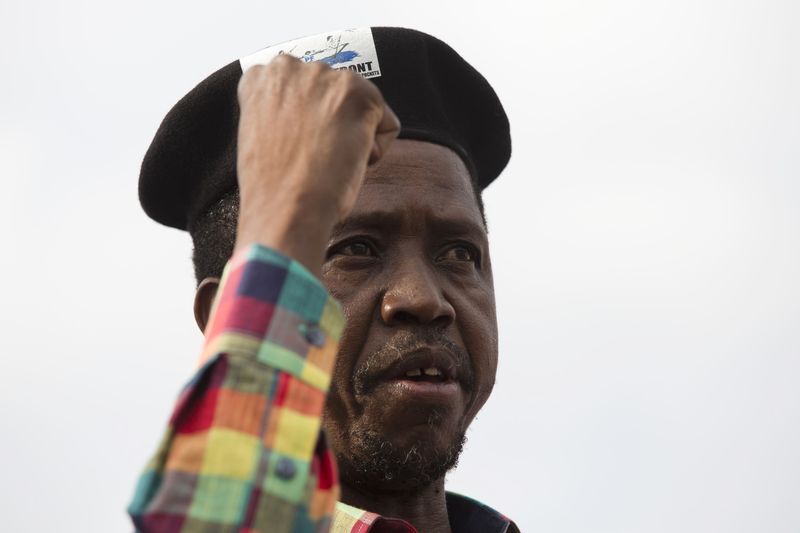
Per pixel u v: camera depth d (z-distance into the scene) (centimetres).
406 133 439
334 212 275
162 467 256
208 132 472
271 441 259
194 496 252
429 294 398
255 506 253
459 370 402
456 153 455
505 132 514
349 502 414
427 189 425
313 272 271
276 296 266
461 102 492
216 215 464
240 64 470
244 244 273
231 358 261
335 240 409
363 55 460
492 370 424
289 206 272
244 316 265
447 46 480
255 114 288
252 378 261
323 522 266
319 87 288
